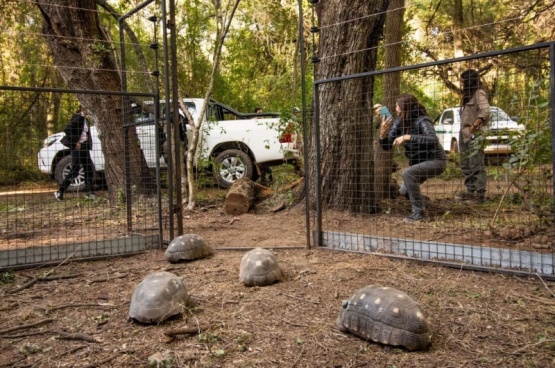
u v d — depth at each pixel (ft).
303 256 15.64
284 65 61.00
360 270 13.65
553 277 12.05
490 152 18.51
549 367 7.86
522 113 16.06
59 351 8.91
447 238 16.65
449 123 22.95
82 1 26.71
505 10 52.31
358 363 8.14
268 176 35.88
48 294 12.39
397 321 8.63
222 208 26.55
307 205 16.66
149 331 9.73
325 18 22.18
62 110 29.81
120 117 27.50
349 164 22.15
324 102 22.34
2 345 9.25
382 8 21.68
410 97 20.22
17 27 46.73
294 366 8.09
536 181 16.60
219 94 58.54
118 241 16.71
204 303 11.25
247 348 8.82
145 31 40.09
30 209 26.61
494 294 11.39
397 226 19.27
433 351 8.51
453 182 23.12
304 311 10.61
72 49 27.32
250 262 12.68
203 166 30.73
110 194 27.55
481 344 8.77
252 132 32.99
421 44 53.42
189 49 53.06
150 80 23.41
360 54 21.61
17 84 50.75
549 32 40.65
